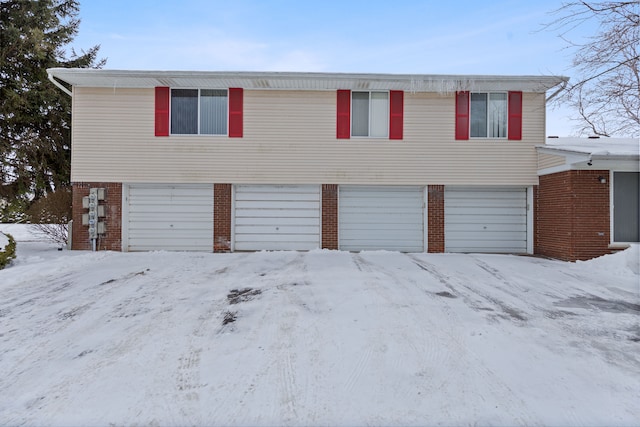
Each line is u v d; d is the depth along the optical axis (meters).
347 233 11.58
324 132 11.31
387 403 3.28
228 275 7.91
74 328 5.02
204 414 3.14
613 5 7.84
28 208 16.66
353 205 11.59
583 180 9.78
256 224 11.45
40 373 3.85
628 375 3.79
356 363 3.98
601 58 8.52
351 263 9.26
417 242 11.62
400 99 11.35
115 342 4.57
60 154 16.22
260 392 3.46
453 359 4.08
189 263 9.23
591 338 4.73
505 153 11.39
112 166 11.06
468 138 11.37
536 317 5.48
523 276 8.14
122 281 7.41
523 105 11.42
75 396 3.43
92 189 10.98
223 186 11.21
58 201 11.99
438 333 4.77
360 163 11.34
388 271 8.31
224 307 5.80
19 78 14.70
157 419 3.08
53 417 3.12
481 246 11.62
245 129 11.20
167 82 10.78
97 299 6.25
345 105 11.30
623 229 9.78
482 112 11.43
